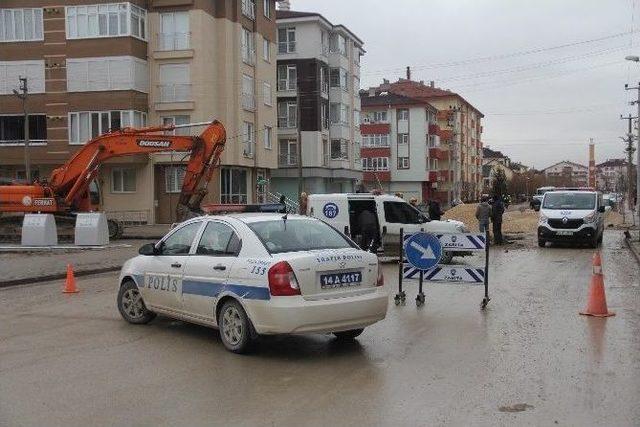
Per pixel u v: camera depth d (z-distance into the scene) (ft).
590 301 32.32
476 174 354.95
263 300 23.76
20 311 34.81
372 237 56.13
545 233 74.74
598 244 79.87
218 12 133.39
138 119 127.54
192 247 27.99
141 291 30.12
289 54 176.55
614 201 218.59
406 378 21.42
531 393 19.61
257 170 148.66
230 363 23.58
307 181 179.93
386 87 307.99
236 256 25.52
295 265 23.76
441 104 298.97
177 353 25.11
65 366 23.22
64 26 127.65
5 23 129.70
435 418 17.53
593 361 23.27
